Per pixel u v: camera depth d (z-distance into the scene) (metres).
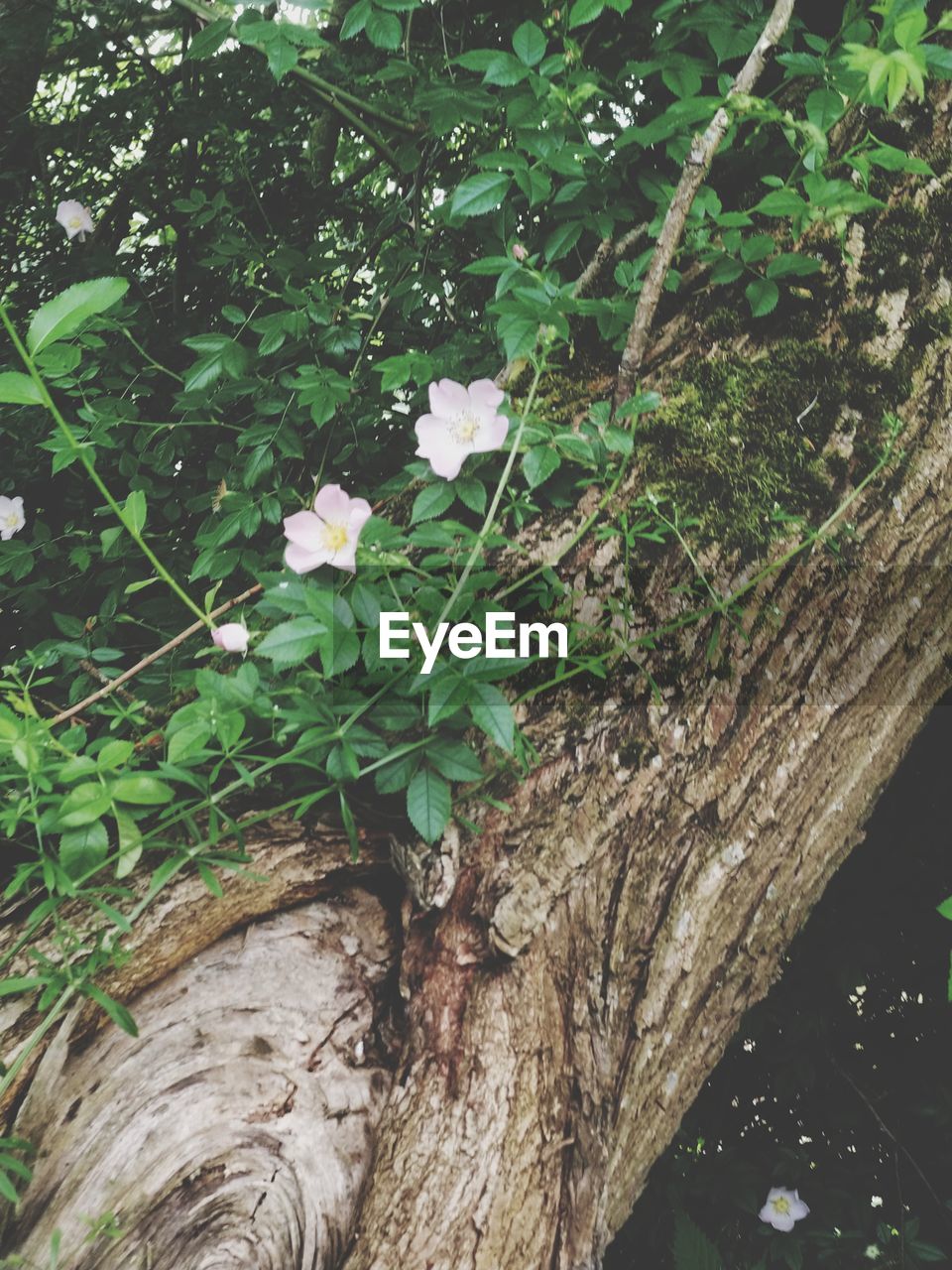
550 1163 0.80
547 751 0.84
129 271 1.30
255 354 1.09
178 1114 0.79
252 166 1.33
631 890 0.84
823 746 0.85
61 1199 0.77
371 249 1.23
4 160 1.48
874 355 0.88
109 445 1.10
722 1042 0.86
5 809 0.83
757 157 0.94
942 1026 1.34
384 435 1.17
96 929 0.82
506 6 1.15
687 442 0.87
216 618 1.00
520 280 0.90
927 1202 1.29
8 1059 0.80
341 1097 0.80
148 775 0.79
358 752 0.81
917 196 0.89
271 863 0.86
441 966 0.83
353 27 0.89
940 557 0.86
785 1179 1.27
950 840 1.32
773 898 0.86
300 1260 0.77
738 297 0.90
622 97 1.03
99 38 1.37
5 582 1.25
